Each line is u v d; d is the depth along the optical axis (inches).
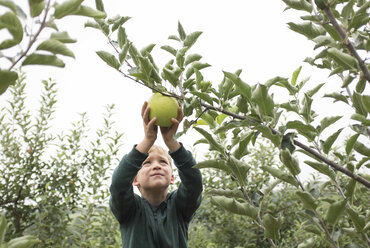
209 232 215.0
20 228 179.6
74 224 169.8
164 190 96.1
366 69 59.7
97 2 68.9
